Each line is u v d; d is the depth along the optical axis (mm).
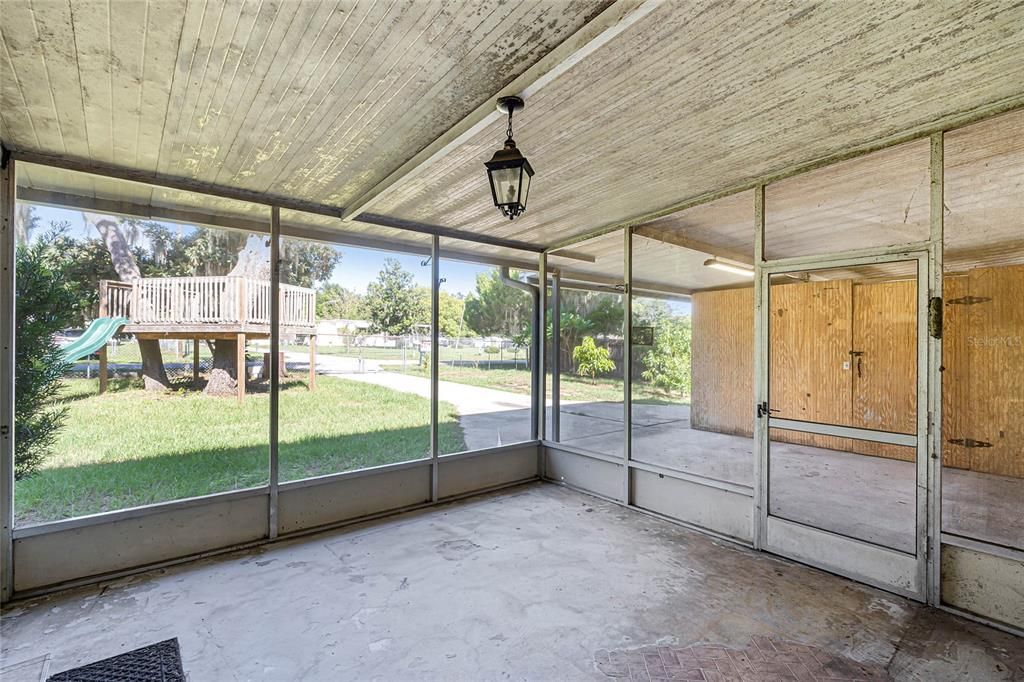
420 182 3404
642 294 4359
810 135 2732
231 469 3711
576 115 2455
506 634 2406
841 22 1750
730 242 3664
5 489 2723
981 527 2516
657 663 2186
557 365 5309
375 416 4457
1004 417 2477
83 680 2064
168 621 2520
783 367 3324
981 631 2416
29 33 1755
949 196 2633
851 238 3020
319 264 4328
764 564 3186
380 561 3238
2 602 2678
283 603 2699
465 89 2193
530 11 1663
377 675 2107
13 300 2803
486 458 4965
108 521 3018
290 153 2895
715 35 1816
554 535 3697
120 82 2107
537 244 5387
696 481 3854
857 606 2658
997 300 2504
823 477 3123
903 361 2807
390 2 1603
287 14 1665
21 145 2740
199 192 3414
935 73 2123
